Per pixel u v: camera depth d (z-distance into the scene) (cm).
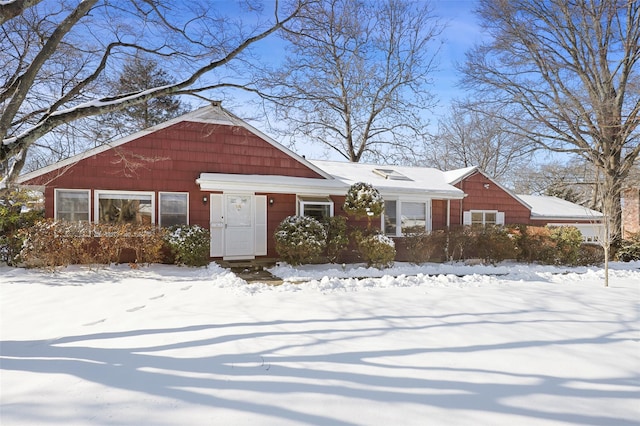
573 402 273
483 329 454
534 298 662
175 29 722
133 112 1282
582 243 1356
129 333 423
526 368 334
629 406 269
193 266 939
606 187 1392
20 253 841
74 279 761
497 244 1222
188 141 1057
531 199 1972
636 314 552
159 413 246
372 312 531
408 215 1333
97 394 272
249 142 1134
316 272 936
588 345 401
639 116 1478
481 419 246
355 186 1112
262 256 1122
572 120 1784
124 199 988
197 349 367
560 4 1678
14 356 352
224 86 724
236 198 1101
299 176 1202
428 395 277
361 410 254
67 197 938
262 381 295
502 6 1725
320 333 424
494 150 2753
